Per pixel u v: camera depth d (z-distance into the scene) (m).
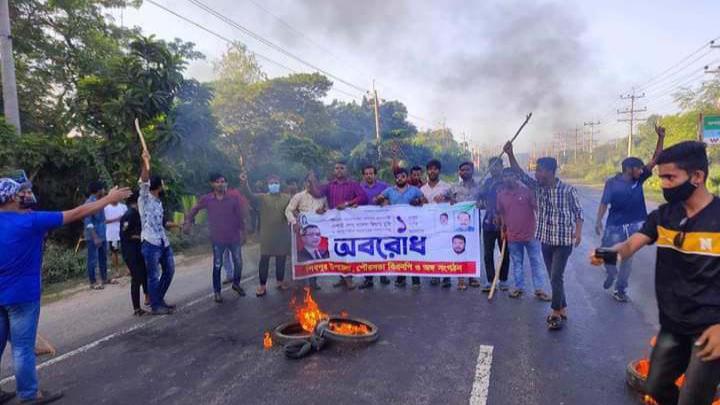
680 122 40.53
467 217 7.27
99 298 7.46
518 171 6.51
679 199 2.51
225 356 4.80
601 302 6.40
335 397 3.84
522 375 4.14
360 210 7.55
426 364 4.44
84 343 5.33
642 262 9.12
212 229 6.94
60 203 11.97
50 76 19.80
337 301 6.76
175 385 4.18
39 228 3.84
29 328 3.90
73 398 4.01
